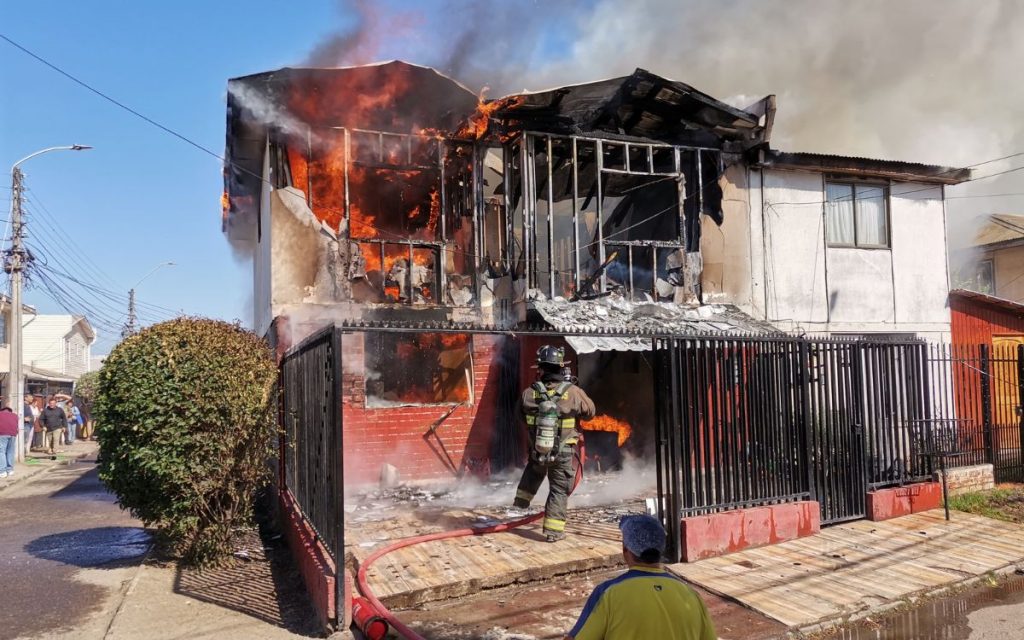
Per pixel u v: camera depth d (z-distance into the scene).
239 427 6.70
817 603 5.25
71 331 42.88
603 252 11.42
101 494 12.38
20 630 5.12
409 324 5.28
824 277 12.80
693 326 10.62
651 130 12.52
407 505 8.44
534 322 10.44
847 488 7.68
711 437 6.67
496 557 5.95
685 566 6.15
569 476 6.52
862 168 12.89
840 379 7.73
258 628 5.06
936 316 13.65
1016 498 9.23
